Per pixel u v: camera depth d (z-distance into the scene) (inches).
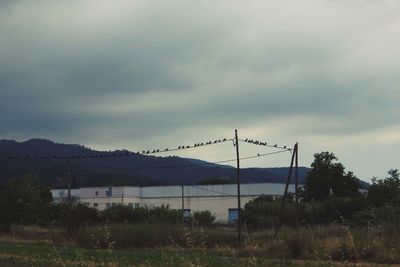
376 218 1218.0
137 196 4035.4
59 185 4365.2
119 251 1141.7
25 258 861.2
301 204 2055.9
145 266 740.7
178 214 2413.9
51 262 783.7
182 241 1333.7
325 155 2933.1
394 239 966.4
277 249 1117.7
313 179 2896.2
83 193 4170.8
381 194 2058.3
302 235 1123.3
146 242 1359.5
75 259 858.1
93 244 1359.5
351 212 1930.4
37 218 2231.8
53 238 1578.5
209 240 1290.6
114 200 4047.7
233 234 1423.5
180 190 3882.9
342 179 2856.8
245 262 782.5
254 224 2144.4
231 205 3659.0
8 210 2145.7
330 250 976.9
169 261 740.0
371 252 932.6
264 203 2460.6
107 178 4722.0
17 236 1855.3
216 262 773.3
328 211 1968.5
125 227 1459.2
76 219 1975.9
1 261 783.7
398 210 1285.7
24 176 2770.7
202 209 3740.2
